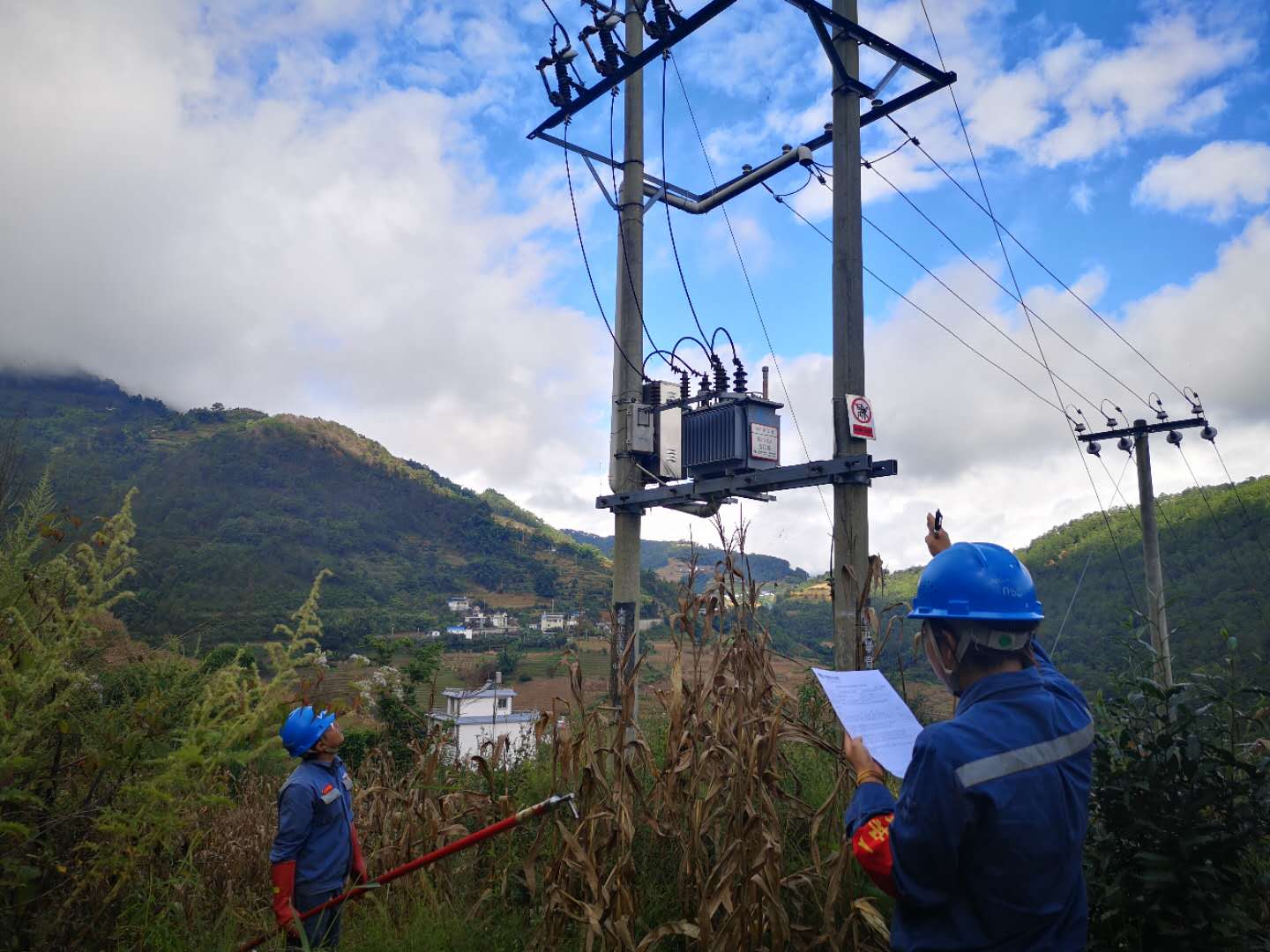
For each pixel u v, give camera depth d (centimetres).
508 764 499
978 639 159
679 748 348
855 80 541
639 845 360
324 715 345
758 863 283
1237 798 256
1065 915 146
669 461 661
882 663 377
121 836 263
